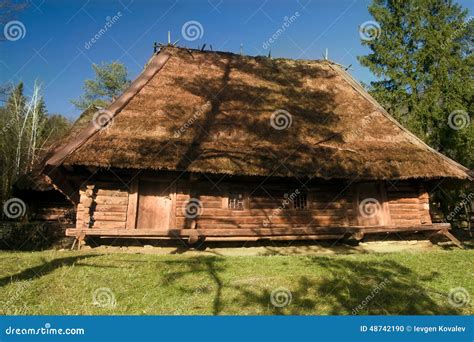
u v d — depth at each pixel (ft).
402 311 17.01
